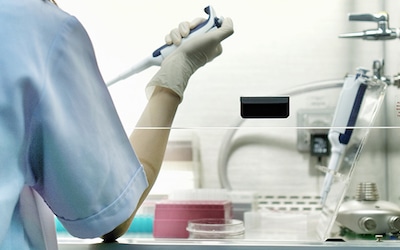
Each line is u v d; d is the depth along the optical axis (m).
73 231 0.65
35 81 0.57
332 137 1.04
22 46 0.58
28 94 0.57
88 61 0.63
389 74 1.10
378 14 1.14
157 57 0.93
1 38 0.57
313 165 1.33
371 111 0.94
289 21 1.10
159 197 1.05
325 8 1.14
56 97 0.59
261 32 1.08
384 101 0.90
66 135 0.59
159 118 0.85
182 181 1.16
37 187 0.63
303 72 1.11
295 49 1.11
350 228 0.91
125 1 0.98
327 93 1.12
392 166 1.05
